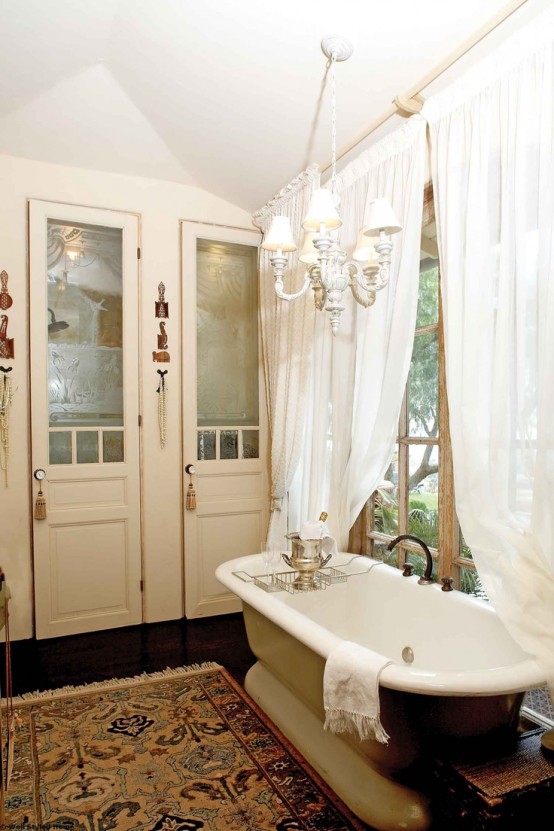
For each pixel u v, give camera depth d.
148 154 3.40
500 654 1.97
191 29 2.38
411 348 2.49
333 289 1.94
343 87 2.46
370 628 2.64
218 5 2.20
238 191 3.65
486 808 1.43
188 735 2.24
